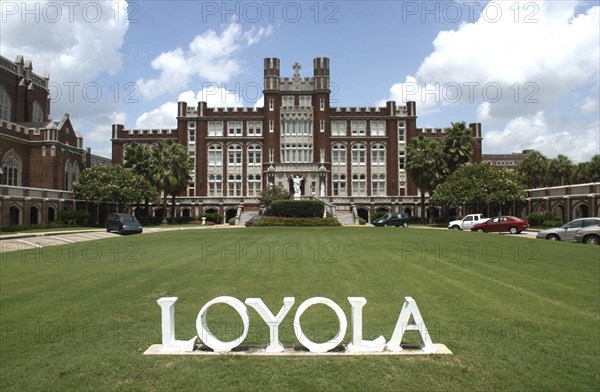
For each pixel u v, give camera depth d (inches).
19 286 528.7
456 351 300.4
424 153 2309.3
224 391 240.5
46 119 2827.3
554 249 841.5
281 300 454.0
